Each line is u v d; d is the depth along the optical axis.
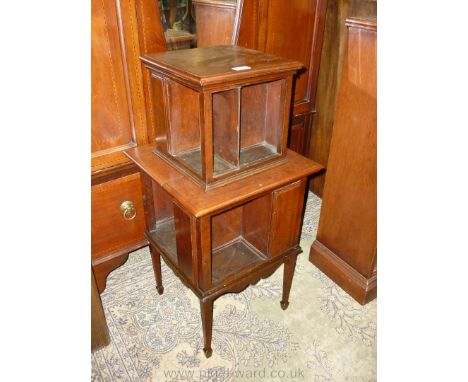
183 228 1.08
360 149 1.35
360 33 1.22
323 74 1.97
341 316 1.47
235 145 1.07
